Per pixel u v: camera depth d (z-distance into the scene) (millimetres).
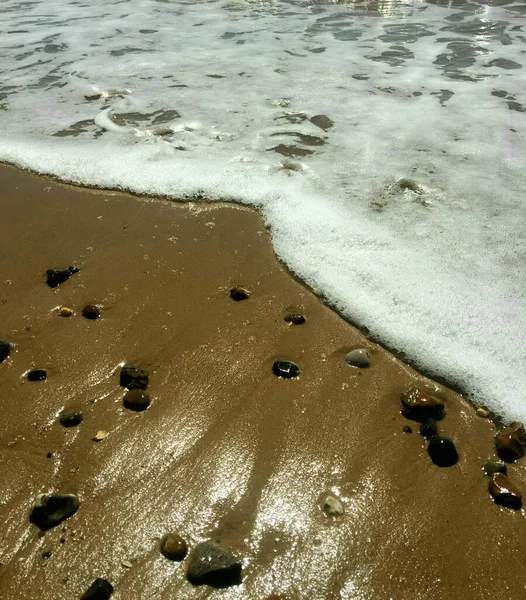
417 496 1855
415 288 2840
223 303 2781
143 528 1720
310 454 1994
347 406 2201
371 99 5379
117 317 2658
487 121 4809
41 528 1704
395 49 7012
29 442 1996
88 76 6168
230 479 1890
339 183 3861
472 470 1948
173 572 1602
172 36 7770
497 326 2582
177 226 3449
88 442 2000
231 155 4297
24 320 2621
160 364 2389
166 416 2123
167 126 4840
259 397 2234
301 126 4797
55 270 2955
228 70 6281
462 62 6434
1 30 8273
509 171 3977
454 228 3338
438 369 2379
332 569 1634
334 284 2891
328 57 6711
